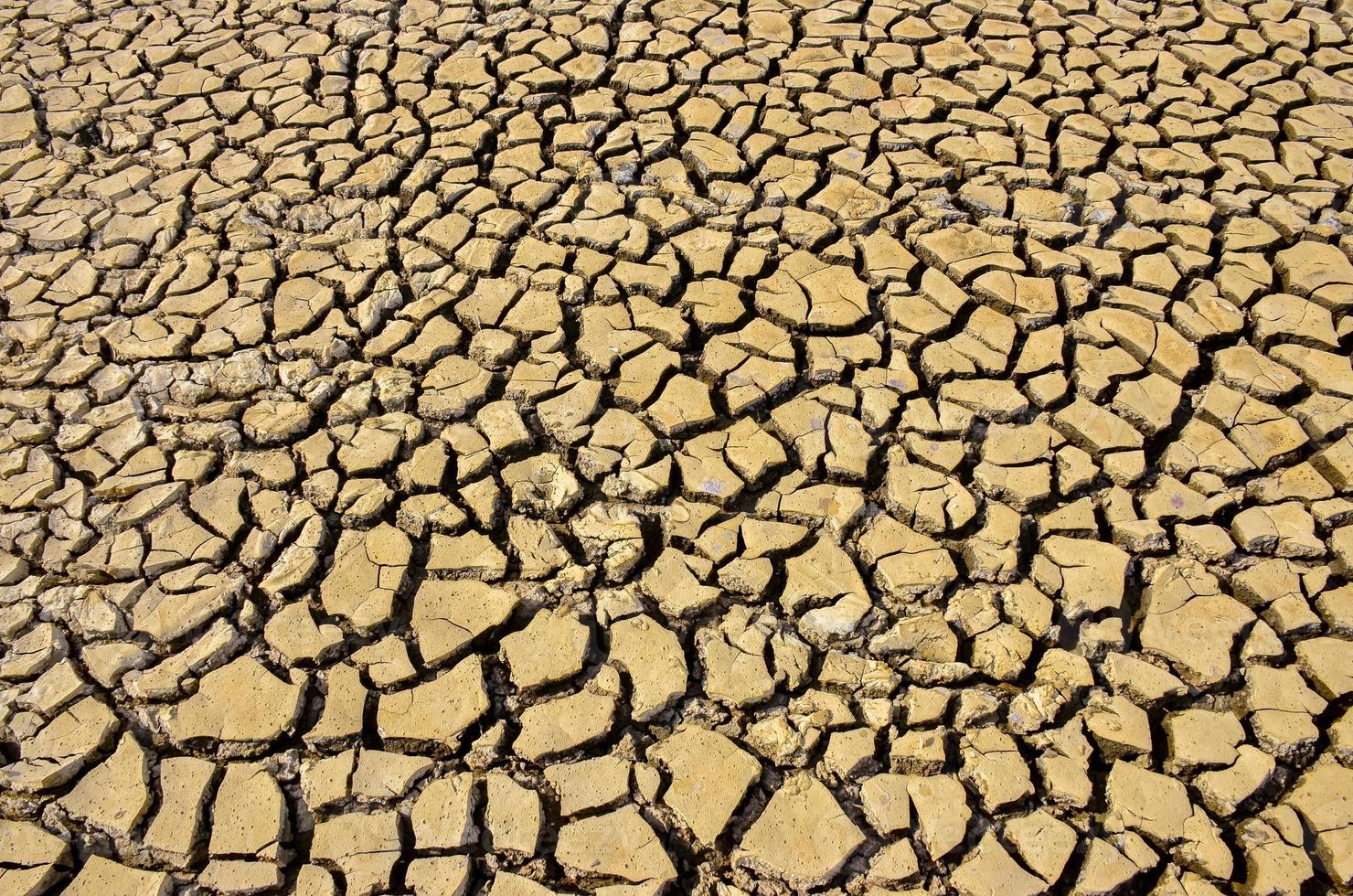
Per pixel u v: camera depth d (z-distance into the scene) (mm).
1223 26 3270
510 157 2969
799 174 2875
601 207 2809
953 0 3412
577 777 1818
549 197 2850
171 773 1841
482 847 1753
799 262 2662
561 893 1695
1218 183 2775
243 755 1869
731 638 1985
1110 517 2139
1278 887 1631
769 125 3021
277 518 2191
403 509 2199
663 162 2941
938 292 2562
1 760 1865
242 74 3293
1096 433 2273
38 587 2094
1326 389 2311
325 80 3258
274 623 2037
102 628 2021
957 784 1776
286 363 2482
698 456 2279
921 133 2973
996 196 2775
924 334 2479
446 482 2264
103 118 3162
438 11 3484
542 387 2412
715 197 2836
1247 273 2555
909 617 2010
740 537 2137
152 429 2361
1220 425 2273
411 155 2980
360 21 3457
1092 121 2971
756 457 2264
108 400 2426
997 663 1921
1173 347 2420
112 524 2184
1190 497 2154
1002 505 2168
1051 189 2812
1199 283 2547
